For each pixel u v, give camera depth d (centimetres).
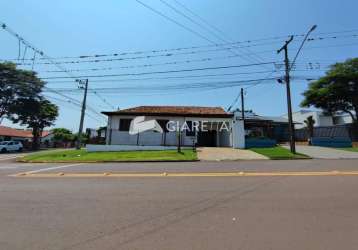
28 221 572
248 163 1582
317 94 3975
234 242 447
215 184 916
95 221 566
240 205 660
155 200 723
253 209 627
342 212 598
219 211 617
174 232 497
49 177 1157
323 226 516
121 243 453
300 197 725
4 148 4012
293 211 608
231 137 2969
